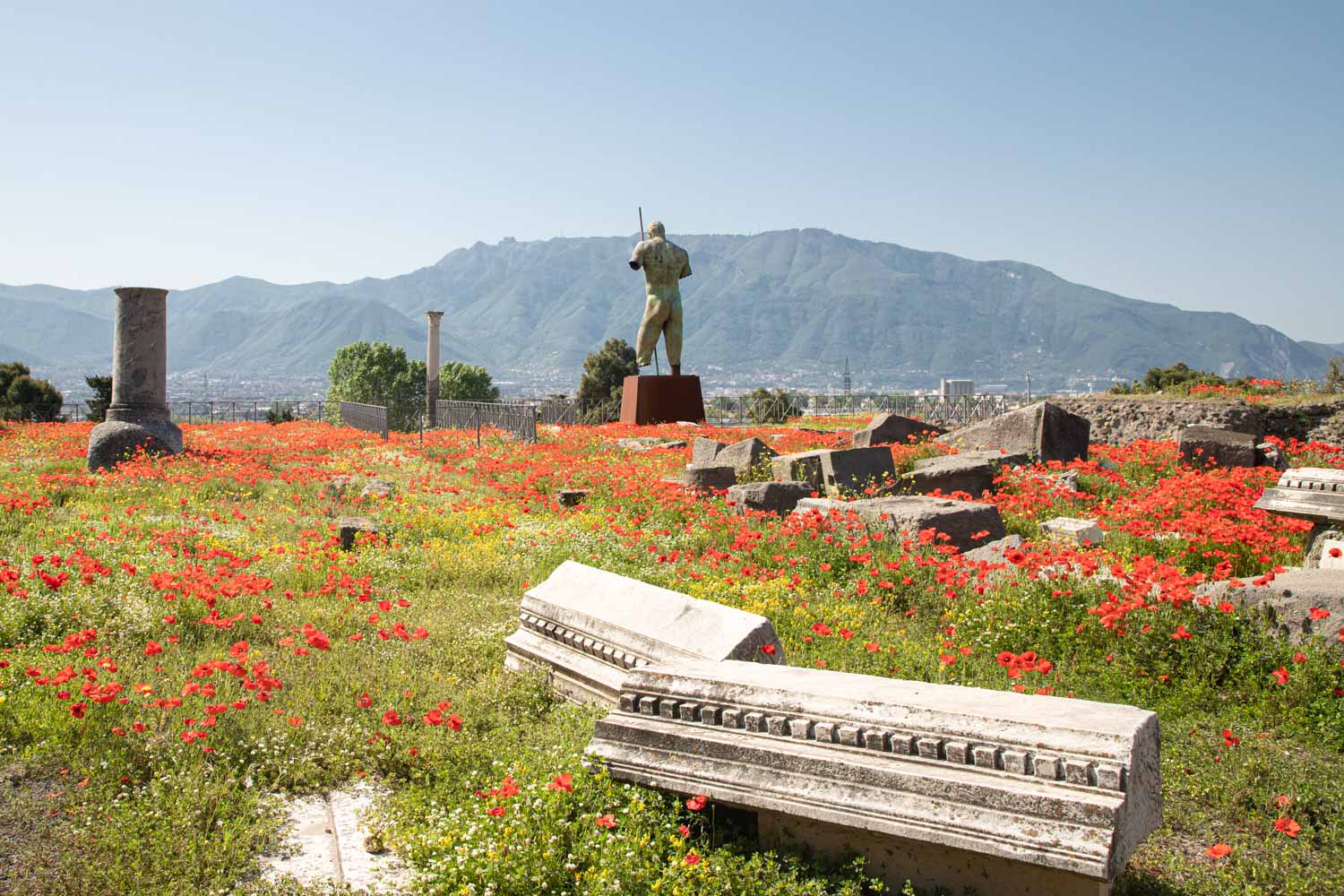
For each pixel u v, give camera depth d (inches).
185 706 216.4
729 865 150.6
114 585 323.9
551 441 997.8
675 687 170.9
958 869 139.3
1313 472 338.6
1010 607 294.7
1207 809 180.9
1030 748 133.7
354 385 2684.5
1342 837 168.4
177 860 154.6
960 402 1430.9
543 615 248.5
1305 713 221.9
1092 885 127.4
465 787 185.6
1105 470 632.4
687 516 502.6
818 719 152.9
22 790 180.2
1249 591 258.2
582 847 155.3
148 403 810.2
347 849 167.6
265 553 406.3
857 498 537.3
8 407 1595.7
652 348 1296.8
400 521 490.9
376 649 274.5
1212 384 1066.1
